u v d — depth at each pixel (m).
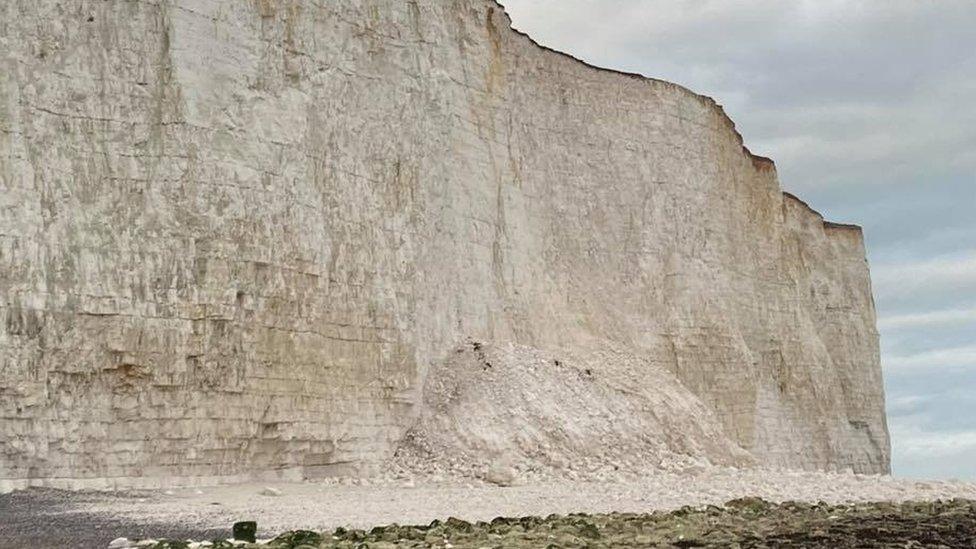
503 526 18.73
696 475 33.88
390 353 31.91
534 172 42.66
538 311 40.16
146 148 26.48
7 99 24.50
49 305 23.92
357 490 27.23
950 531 19.55
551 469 32.62
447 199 37.00
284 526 19.22
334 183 31.14
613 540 17.42
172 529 18.27
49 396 23.78
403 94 34.50
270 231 28.33
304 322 29.05
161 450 25.36
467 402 34.09
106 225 25.34
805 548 16.97
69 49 25.81
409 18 35.91
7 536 16.77
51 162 24.94
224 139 27.89
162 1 27.44
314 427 29.02
